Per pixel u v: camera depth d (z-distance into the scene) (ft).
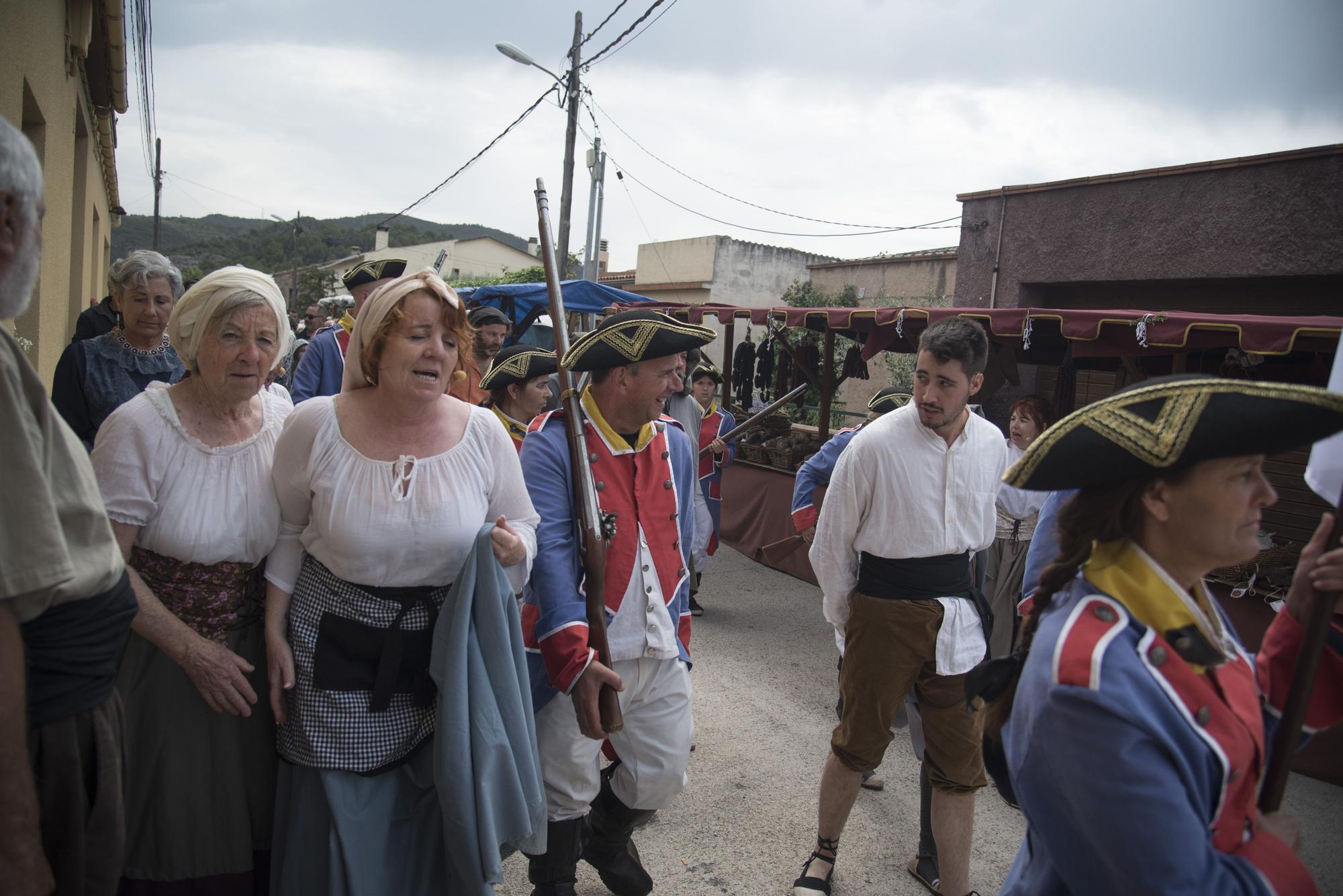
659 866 9.01
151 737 5.74
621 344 6.90
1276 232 25.14
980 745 7.84
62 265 18.97
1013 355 17.02
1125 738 3.45
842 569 8.17
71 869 4.17
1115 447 3.59
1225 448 3.42
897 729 12.44
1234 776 3.66
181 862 5.86
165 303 8.95
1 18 11.18
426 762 5.93
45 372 16.83
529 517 6.40
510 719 5.74
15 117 12.46
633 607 7.11
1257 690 4.04
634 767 7.34
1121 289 29.35
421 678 5.91
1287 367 15.12
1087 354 15.37
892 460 7.82
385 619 5.80
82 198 25.34
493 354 13.16
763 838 9.59
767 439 23.40
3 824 3.53
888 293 50.01
